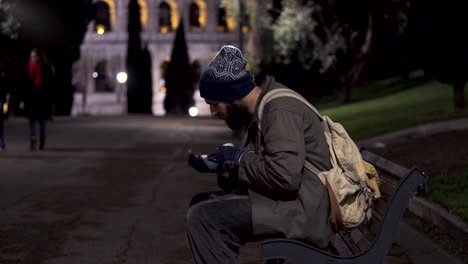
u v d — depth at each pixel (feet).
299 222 10.87
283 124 10.91
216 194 12.17
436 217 23.07
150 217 25.66
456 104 61.41
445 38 57.31
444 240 21.12
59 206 27.76
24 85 52.16
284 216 10.89
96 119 131.75
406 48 123.13
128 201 29.30
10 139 65.57
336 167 11.29
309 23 111.86
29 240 21.45
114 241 21.48
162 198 30.27
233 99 11.39
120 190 32.53
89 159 47.03
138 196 30.78
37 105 52.31
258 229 10.93
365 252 10.93
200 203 11.21
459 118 53.67
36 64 52.54
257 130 11.43
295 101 11.25
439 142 42.01
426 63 59.88
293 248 10.75
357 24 113.80
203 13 268.41
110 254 19.79
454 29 56.80
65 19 159.84
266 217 10.87
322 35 116.88
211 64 11.53
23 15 140.26
